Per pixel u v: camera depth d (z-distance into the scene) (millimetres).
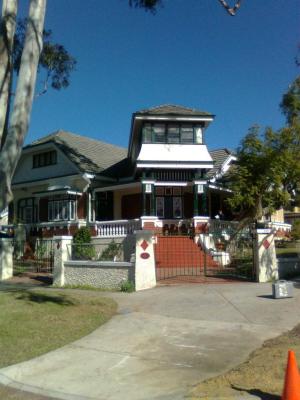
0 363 8391
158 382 7270
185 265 21359
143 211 25844
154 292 14477
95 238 26578
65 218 29688
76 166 29562
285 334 9406
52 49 22188
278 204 23438
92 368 8070
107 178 30000
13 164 11633
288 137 22688
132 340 9594
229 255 21188
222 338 9430
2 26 12828
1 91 12594
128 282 15250
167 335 9828
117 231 26625
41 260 23516
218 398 6438
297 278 16594
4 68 12711
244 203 22406
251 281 16141
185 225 26312
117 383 7352
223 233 24797
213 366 7867
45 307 12367
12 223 32375
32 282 18906
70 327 10555
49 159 32062
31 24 12180
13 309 12117
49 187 31375
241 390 6660
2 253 20266
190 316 11312
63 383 7473
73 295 14281
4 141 12648
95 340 9656
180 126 27156
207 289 14562
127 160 33375
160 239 23625
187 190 28781
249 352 8484
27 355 8766
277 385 6734
